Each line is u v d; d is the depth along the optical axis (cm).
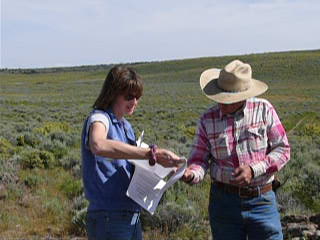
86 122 373
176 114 4322
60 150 1579
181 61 16150
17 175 1223
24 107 5097
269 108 417
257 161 410
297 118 3106
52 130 2461
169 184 371
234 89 400
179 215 816
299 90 8331
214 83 419
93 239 383
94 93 8394
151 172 381
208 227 813
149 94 7769
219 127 415
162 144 2038
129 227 383
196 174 414
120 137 377
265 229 415
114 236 376
